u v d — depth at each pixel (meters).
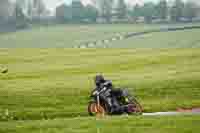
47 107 86.00
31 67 117.31
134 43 148.75
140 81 104.50
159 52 131.88
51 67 118.19
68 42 149.38
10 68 116.25
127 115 63.03
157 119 54.44
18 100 89.88
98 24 180.38
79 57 128.12
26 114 81.50
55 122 56.06
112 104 68.12
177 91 96.31
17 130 52.09
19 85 101.38
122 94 68.50
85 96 93.06
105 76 112.69
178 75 107.50
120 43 145.75
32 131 51.25
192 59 121.69
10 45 142.00
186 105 86.12
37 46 143.38
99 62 122.06
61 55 130.25
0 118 78.25
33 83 103.12
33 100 89.75
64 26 181.75
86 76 111.31
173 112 77.38
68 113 82.81
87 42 150.50
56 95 93.31
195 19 169.62
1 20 182.00
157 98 93.25
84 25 180.50
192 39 145.62
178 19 169.75
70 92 95.00
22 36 162.25
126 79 107.19
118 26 174.00
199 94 93.88
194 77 105.31
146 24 171.25
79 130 49.78
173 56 126.62
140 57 126.94
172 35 153.25
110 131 48.28
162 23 170.25
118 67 117.31
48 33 166.38
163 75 107.94
